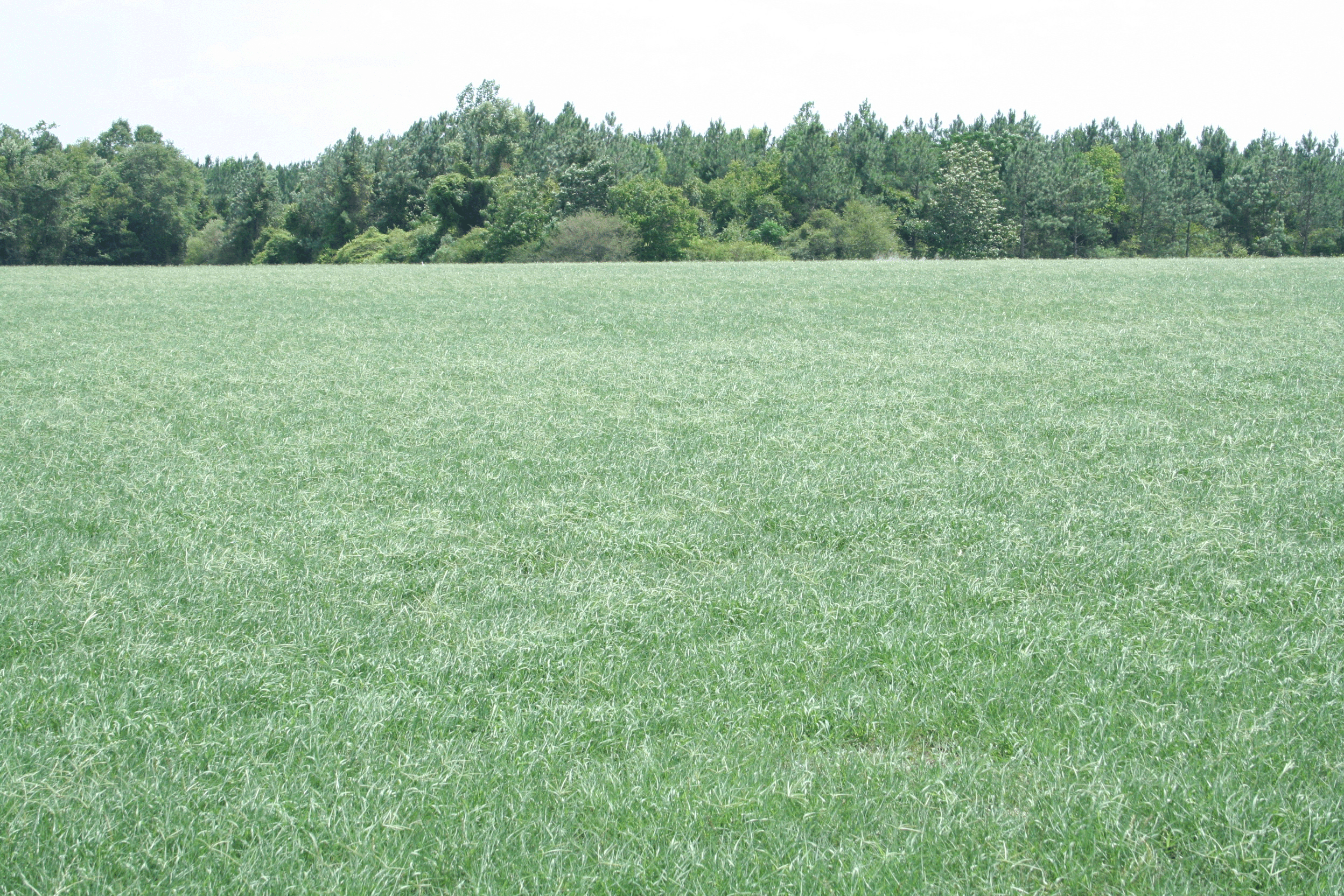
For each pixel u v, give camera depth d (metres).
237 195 125.25
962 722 4.92
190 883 3.72
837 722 4.92
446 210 107.00
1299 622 6.05
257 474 9.98
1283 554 7.25
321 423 12.52
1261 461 10.04
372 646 5.89
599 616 6.28
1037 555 7.31
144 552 7.57
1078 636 5.86
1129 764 4.49
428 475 9.95
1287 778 4.38
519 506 8.80
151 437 11.66
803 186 108.19
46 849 3.92
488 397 14.25
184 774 4.45
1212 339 19.28
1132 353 17.72
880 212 97.62
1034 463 10.22
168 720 4.88
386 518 8.54
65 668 5.50
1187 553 7.29
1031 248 102.56
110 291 37.16
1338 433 11.20
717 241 91.56
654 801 4.21
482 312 27.80
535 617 6.32
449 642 5.95
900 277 39.28
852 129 124.31
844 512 8.52
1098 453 10.53
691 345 20.16
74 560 7.32
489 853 3.88
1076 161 105.06
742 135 143.25
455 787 4.32
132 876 3.79
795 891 3.70
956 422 12.20
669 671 5.51
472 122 138.12
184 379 16.02
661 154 124.38
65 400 14.08
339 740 4.71
